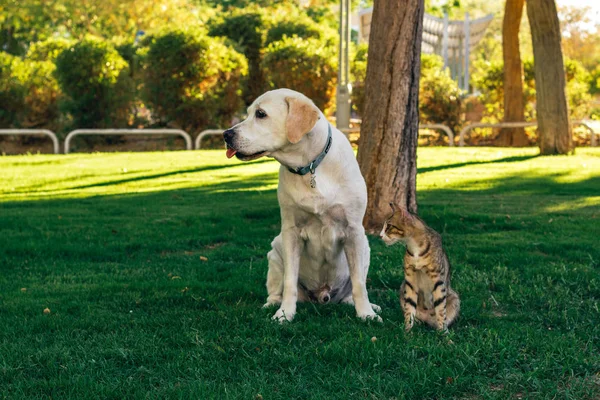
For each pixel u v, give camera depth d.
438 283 5.01
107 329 5.26
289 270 5.57
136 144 23.95
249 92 28.02
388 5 8.75
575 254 7.54
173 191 13.38
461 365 4.29
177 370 4.36
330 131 5.41
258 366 4.43
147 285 6.52
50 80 24.31
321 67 24.02
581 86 27.72
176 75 23.14
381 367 4.38
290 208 5.46
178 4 38.91
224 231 9.44
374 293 6.45
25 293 6.35
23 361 4.51
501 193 12.49
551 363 4.33
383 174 8.98
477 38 46.31
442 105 24.69
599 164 16.41
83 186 14.38
